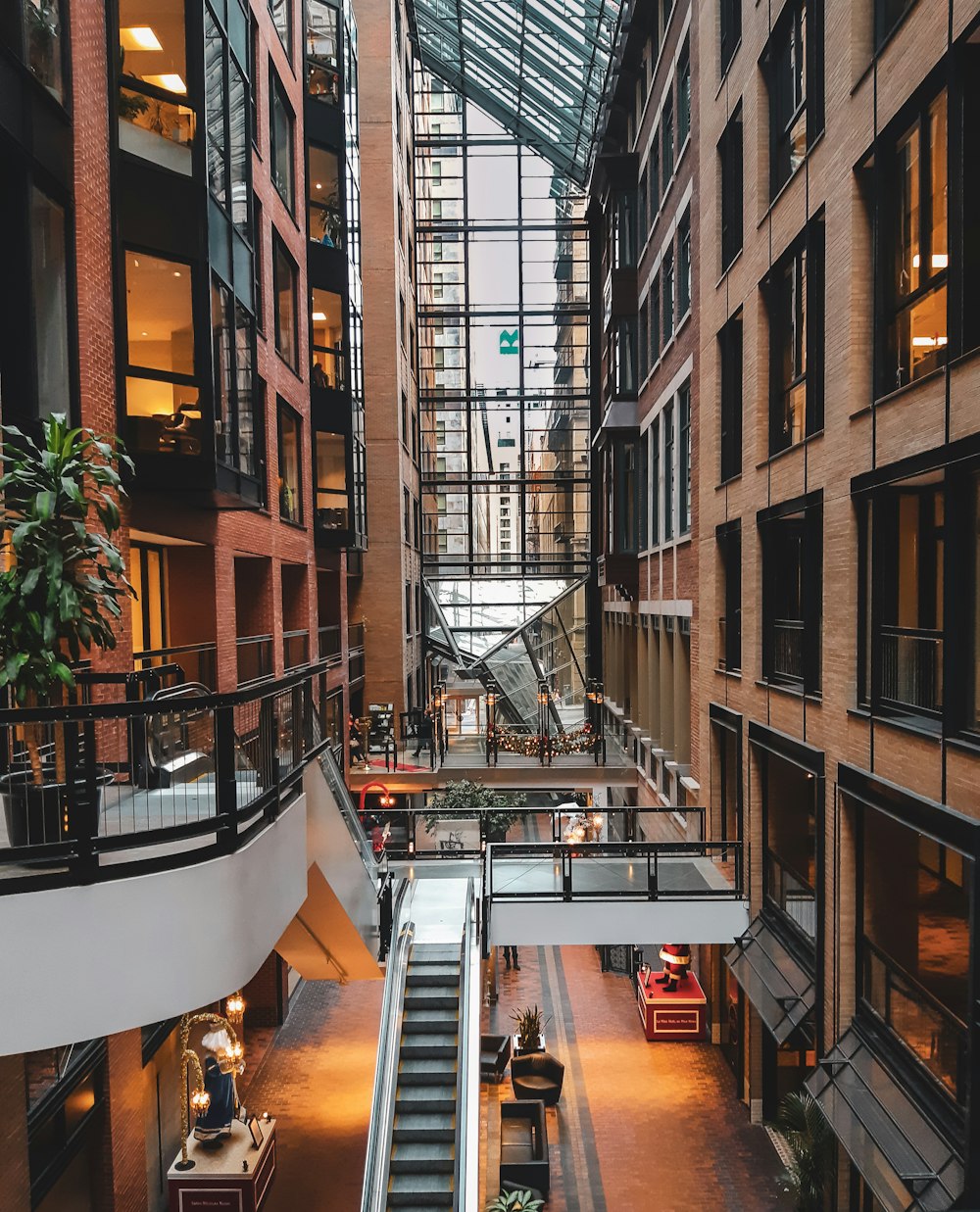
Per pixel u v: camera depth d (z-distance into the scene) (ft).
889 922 31.19
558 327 115.34
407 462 101.30
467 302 115.34
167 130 34.27
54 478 19.94
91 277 30.55
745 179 43.57
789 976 35.86
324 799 32.37
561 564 114.01
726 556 49.24
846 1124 26.99
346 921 36.22
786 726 37.76
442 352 115.65
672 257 62.18
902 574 28.99
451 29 99.96
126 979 18.65
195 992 19.67
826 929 33.04
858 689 30.86
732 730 45.29
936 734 24.70
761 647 41.96
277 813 24.41
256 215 51.03
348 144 71.92
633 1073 48.42
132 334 33.65
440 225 115.55
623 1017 56.08
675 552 59.88
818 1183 30.78
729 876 44.70
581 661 112.88
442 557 114.73
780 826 42.27
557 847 43.52
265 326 52.21
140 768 25.08
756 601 42.11
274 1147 39.09
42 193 28.32
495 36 91.66
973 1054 22.02
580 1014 56.59
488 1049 49.01
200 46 34.88
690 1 54.95
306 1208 35.94
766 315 41.34
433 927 43.83
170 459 34.27
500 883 43.34
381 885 44.24
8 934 17.54
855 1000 31.50
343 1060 49.65
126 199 32.99
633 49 72.59
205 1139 36.88
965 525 23.98
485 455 115.34
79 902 18.21
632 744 81.66
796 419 39.11
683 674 59.67
